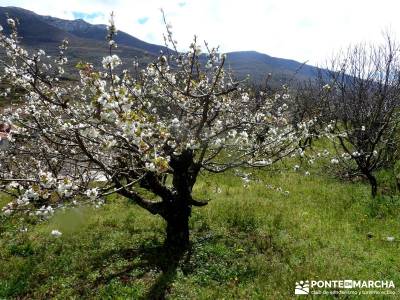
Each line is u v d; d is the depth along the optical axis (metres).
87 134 6.93
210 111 9.50
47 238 10.54
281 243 9.63
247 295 7.49
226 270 8.46
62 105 6.58
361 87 16.62
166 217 9.46
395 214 11.90
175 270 8.48
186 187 9.20
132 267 8.75
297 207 12.43
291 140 9.83
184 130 7.98
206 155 13.50
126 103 5.76
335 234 10.23
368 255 9.09
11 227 11.49
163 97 9.48
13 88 8.59
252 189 14.34
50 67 8.59
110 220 11.59
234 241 9.88
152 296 7.59
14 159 10.79
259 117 9.44
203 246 9.58
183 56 8.67
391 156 16.27
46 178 5.89
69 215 11.10
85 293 7.90
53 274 8.72
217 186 14.59
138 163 8.23
